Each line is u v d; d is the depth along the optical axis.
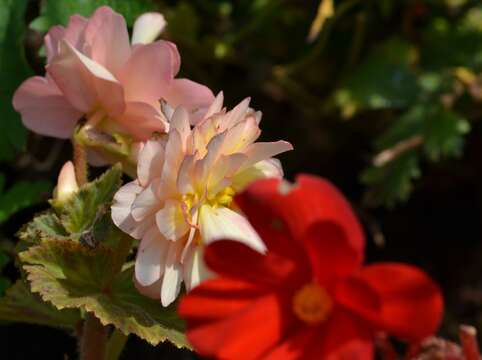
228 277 0.37
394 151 0.76
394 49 0.81
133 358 0.78
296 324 0.37
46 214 0.49
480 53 0.81
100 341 0.49
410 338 0.36
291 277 0.37
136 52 0.49
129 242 0.48
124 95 0.49
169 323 0.48
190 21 0.80
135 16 0.62
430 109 0.78
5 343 0.78
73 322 0.51
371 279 0.36
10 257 0.62
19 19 0.62
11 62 0.62
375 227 0.82
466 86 0.80
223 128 0.45
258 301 0.37
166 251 0.45
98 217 0.48
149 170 0.45
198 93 0.49
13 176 0.78
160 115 0.49
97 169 0.73
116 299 0.48
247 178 0.46
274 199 0.36
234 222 0.45
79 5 0.61
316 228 0.36
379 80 0.80
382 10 0.81
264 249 0.40
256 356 0.37
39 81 0.51
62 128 0.52
